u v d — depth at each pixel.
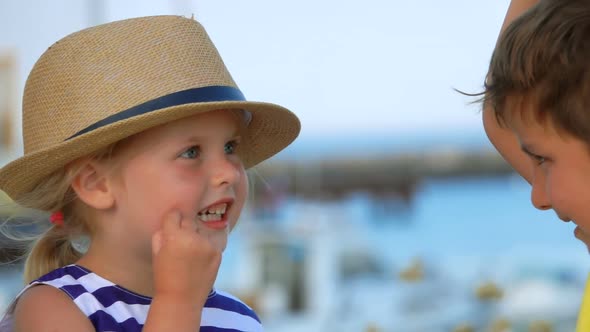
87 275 2.27
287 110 2.42
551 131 1.87
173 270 2.08
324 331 5.63
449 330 5.47
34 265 2.48
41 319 2.13
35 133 2.31
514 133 2.13
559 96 1.83
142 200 2.19
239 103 2.22
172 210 2.17
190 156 2.22
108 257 2.29
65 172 2.25
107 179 2.23
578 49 1.82
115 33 2.28
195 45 2.31
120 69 2.22
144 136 2.19
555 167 1.89
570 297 5.59
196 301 2.09
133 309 2.25
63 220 2.37
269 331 5.57
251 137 2.59
